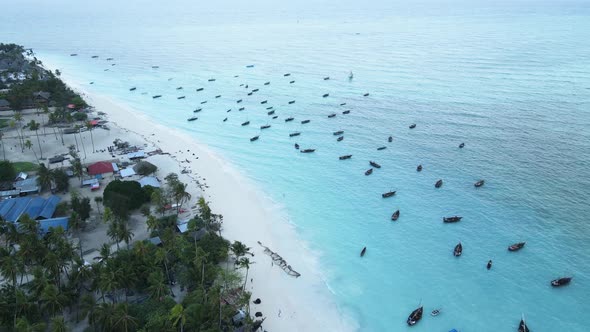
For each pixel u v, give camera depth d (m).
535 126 182.25
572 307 90.00
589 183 135.62
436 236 114.38
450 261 104.75
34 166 145.25
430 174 146.75
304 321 87.06
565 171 143.75
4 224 98.38
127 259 88.25
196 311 75.75
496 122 188.62
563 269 100.50
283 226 119.88
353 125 193.62
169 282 90.88
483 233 114.50
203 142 179.00
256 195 136.25
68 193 128.88
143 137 179.12
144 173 140.50
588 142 164.50
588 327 84.94
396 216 122.62
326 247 111.19
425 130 184.38
